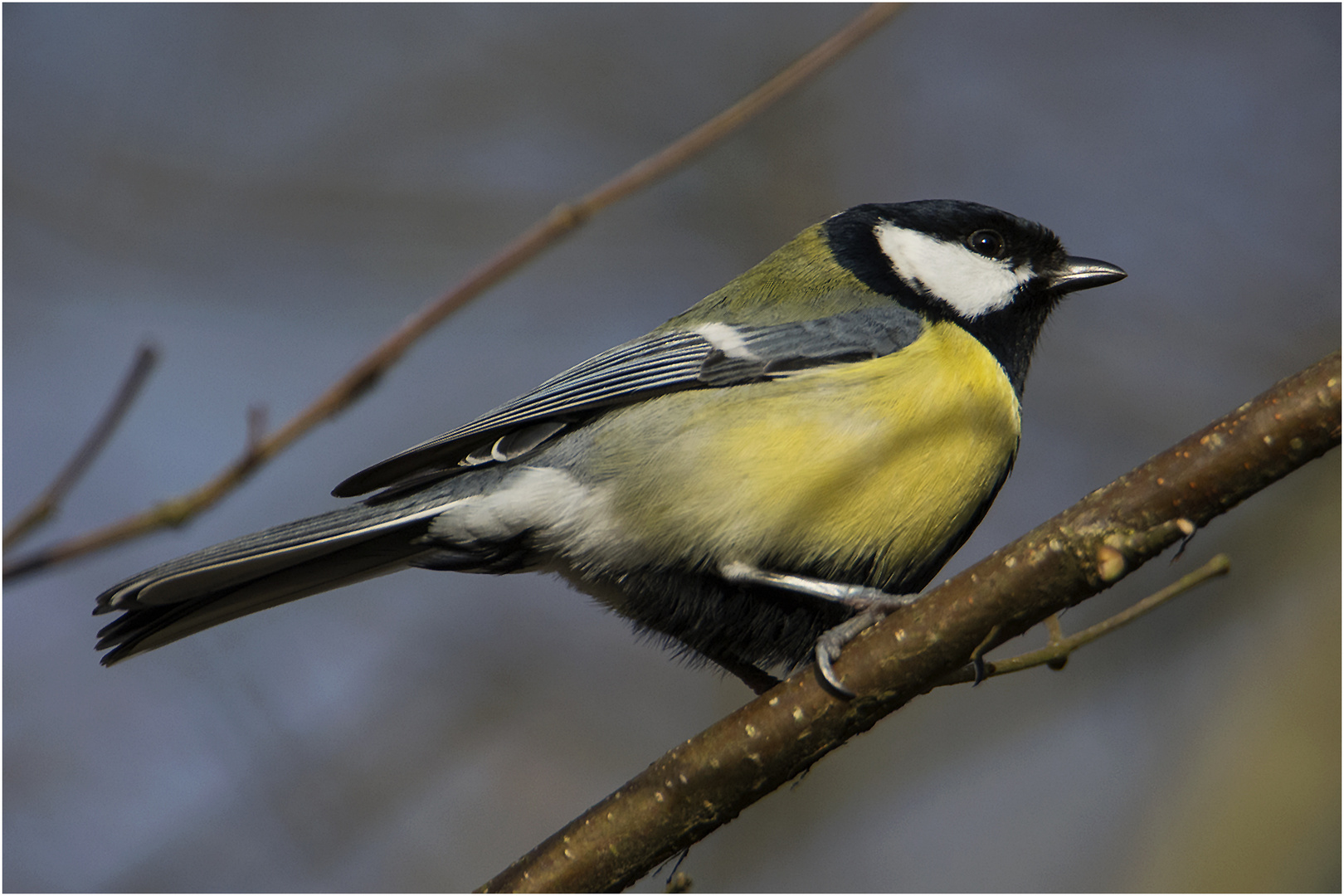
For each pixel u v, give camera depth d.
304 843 10.90
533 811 11.23
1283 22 12.98
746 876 11.06
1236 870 9.92
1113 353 12.50
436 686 11.96
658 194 13.39
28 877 10.48
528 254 6.29
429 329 6.23
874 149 13.30
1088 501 4.94
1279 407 4.65
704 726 11.97
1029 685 11.50
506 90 13.78
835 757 11.57
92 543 5.76
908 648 5.20
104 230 12.97
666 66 13.77
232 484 5.93
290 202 13.29
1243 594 11.20
